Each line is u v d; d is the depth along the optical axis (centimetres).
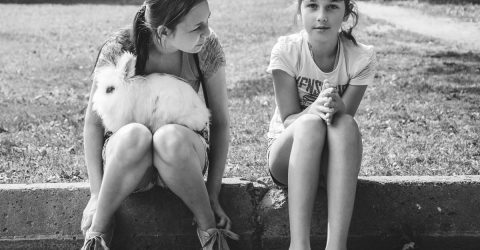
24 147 521
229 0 1970
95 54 1144
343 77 362
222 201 366
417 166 451
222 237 336
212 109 354
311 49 360
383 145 511
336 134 320
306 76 362
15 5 2073
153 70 339
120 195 320
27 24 1598
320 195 361
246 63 976
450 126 586
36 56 1123
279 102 364
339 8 347
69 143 534
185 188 320
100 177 341
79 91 814
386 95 725
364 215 366
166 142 310
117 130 326
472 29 1322
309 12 349
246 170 435
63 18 1727
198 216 334
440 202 367
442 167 450
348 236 365
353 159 319
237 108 663
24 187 368
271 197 367
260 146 504
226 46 1161
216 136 356
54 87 842
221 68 347
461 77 836
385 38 1186
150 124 324
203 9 312
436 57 993
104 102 321
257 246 364
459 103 689
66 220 362
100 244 322
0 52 1171
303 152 320
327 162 329
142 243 362
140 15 326
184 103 322
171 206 361
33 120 631
